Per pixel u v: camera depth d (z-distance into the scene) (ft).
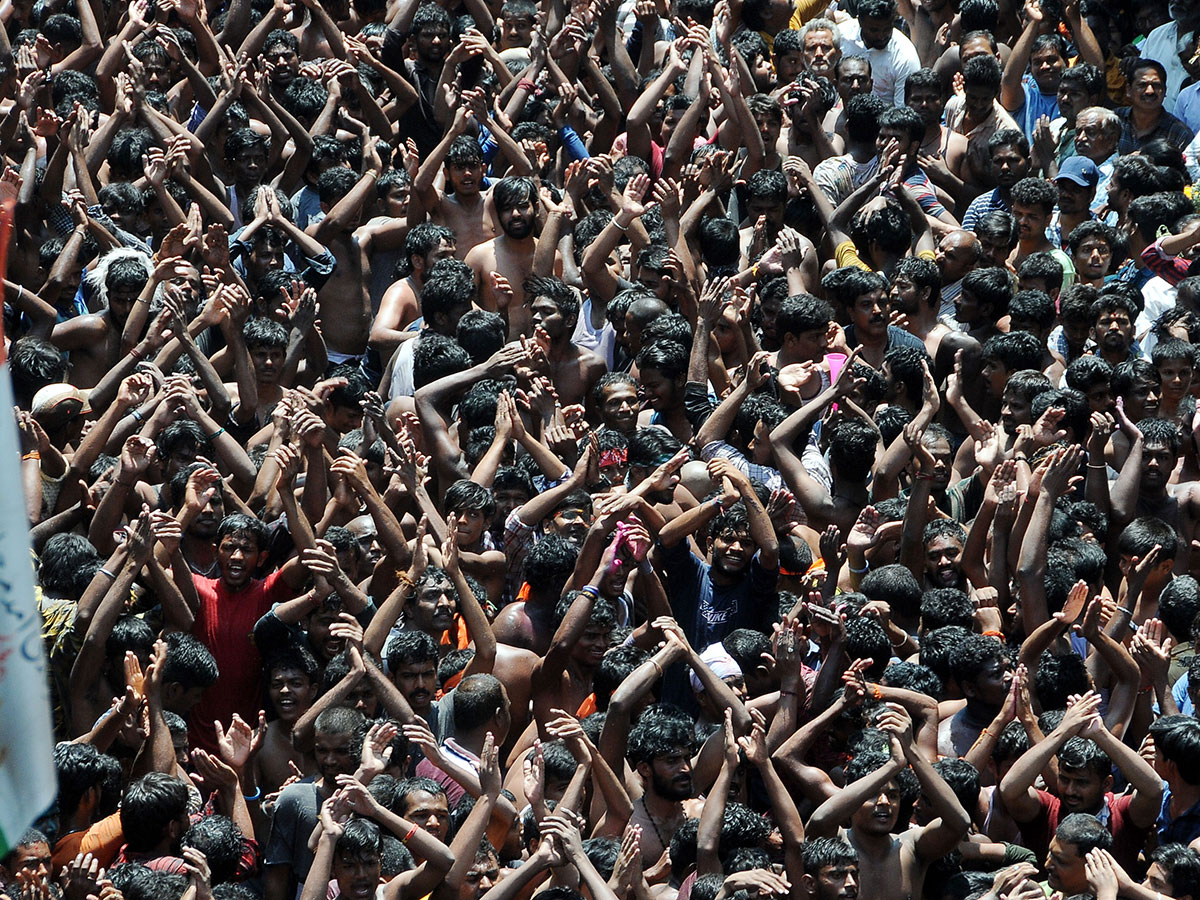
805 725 41.39
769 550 45.75
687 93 68.85
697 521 46.47
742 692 43.34
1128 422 51.31
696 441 51.11
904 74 71.20
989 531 47.65
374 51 69.15
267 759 42.52
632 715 42.16
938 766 40.73
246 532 44.60
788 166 63.72
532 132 64.23
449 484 51.03
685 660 42.65
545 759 41.01
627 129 65.57
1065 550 47.47
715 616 46.42
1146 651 43.70
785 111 67.62
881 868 39.55
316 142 63.36
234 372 53.01
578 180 60.03
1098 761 40.88
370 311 59.72
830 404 52.39
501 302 57.36
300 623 44.75
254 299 57.52
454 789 41.16
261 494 48.03
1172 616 46.73
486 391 51.39
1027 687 43.01
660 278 57.06
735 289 55.72
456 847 37.78
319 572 43.68
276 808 39.83
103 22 69.56
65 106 63.10
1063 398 52.19
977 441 51.49
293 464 45.01
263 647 43.91
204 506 45.52
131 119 63.21
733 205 64.08
